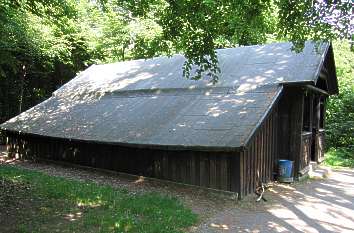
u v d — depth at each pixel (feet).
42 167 46.57
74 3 43.62
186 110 38.24
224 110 35.32
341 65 69.10
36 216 24.59
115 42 78.79
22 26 51.72
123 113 43.93
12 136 55.77
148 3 28.04
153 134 36.11
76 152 46.09
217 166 32.45
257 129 30.83
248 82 38.27
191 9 25.94
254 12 26.07
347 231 24.11
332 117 61.46
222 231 23.41
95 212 25.68
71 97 55.67
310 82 34.58
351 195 33.22
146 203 27.76
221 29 27.37
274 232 23.54
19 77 73.31
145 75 51.19
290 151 38.60
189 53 27.63
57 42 70.59
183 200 30.32
